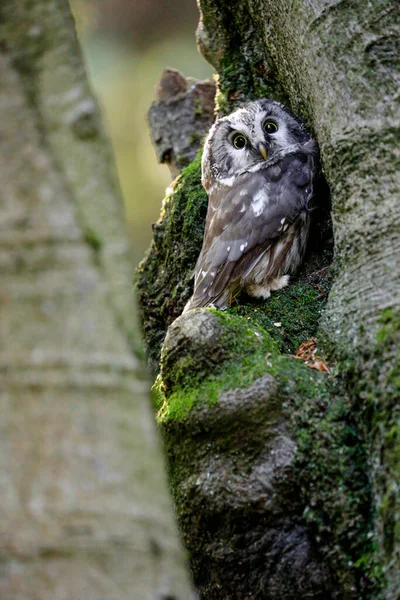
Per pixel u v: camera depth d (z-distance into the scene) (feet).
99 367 13.94
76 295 14.12
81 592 12.85
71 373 13.74
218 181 33.30
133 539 13.34
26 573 12.90
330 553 20.38
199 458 22.65
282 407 21.94
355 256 22.39
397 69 22.84
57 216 14.35
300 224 30.86
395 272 21.20
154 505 13.84
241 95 34.96
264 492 21.52
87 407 13.70
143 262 35.81
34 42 15.16
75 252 14.29
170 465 23.47
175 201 34.88
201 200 34.50
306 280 30.32
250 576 21.88
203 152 34.40
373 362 20.38
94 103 15.40
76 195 14.69
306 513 20.95
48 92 15.02
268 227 30.83
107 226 14.89
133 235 68.64
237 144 33.17
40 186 14.42
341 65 23.73
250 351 23.13
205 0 33.60
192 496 22.63
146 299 35.12
